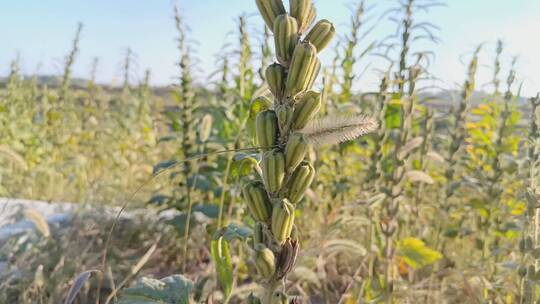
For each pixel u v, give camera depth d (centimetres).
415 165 369
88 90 752
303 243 329
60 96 700
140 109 702
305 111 112
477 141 410
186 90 391
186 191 386
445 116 354
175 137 396
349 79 397
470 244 383
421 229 354
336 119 113
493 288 267
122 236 379
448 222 341
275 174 110
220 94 430
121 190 481
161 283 142
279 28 112
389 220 263
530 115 240
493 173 329
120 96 734
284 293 111
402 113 268
